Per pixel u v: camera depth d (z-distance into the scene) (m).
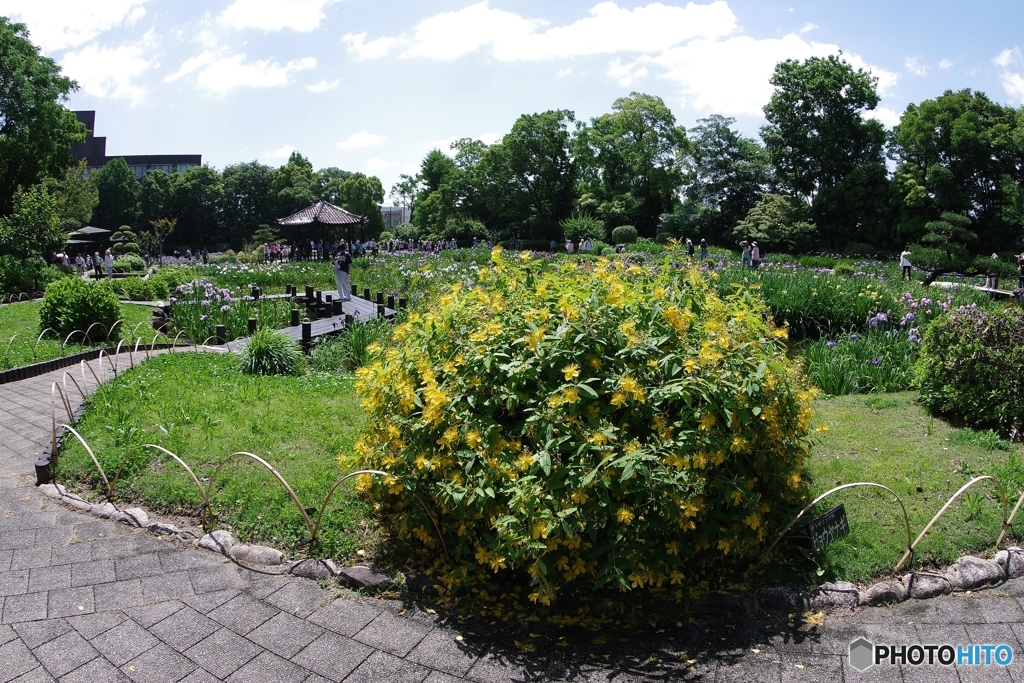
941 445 5.95
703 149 45.84
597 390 3.84
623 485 3.53
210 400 6.87
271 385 7.68
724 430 3.80
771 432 3.97
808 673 3.27
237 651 3.42
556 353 3.81
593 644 3.53
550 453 3.63
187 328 12.35
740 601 3.81
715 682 3.21
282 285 22.45
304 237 57.59
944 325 6.83
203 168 65.31
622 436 3.62
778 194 44.03
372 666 3.34
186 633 3.55
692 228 44.16
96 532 4.58
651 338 3.94
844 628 3.64
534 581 3.51
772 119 44.38
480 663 3.38
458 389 4.01
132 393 7.08
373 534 4.42
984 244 38.12
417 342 4.47
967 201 37.00
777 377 4.14
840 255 37.25
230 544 4.36
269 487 4.94
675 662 3.38
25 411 7.20
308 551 4.29
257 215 66.81
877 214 39.44
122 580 4.02
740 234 40.84
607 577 3.49
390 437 4.17
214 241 65.62
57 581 4.00
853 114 42.94
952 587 3.96
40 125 27.95
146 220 62.22
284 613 3.75
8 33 27.23
